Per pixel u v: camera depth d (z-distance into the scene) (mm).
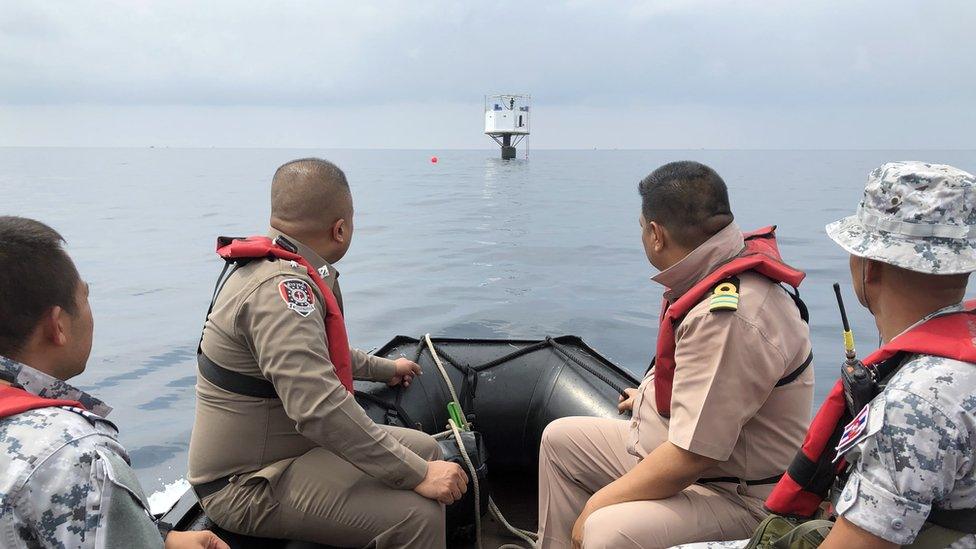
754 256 1792
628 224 13898
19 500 1067
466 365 3008
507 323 6445
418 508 1871
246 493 1867
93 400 1301
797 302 1874
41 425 1118
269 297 1788
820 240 11812
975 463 1128
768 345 1698
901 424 1134
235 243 1906
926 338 1187
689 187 1854
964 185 1212
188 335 6188
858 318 6738
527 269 9133
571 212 16188
